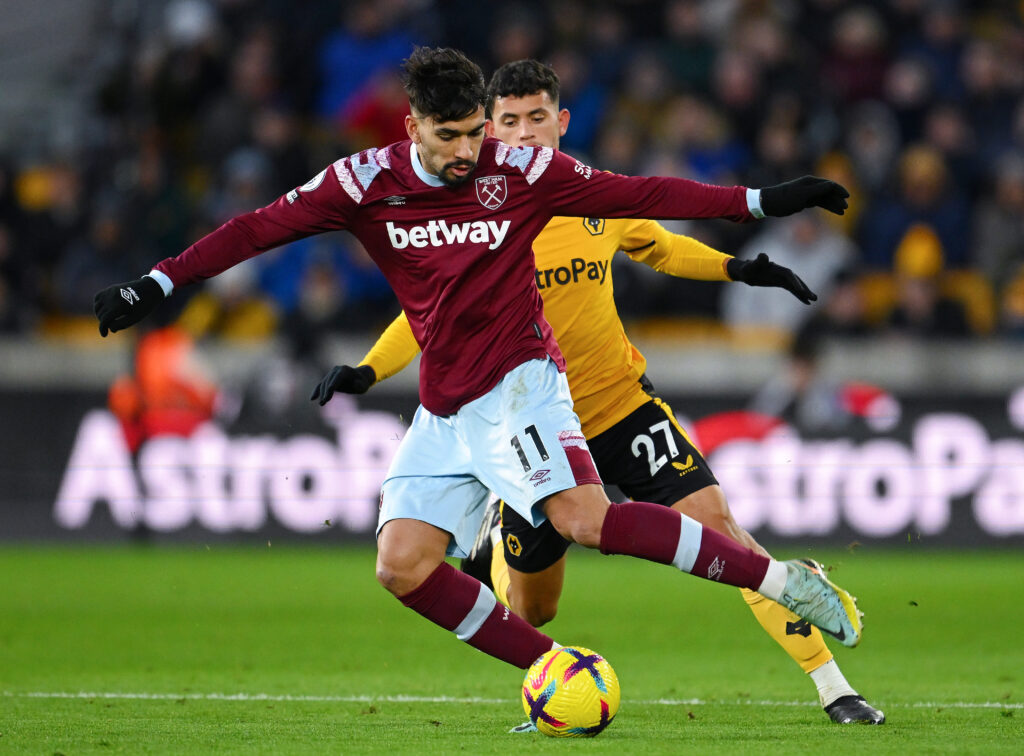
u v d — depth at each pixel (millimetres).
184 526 49000
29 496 50094
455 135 16359
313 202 17156
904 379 51562
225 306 54250
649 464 20297
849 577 40719
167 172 59094
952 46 63250
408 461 17703
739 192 17109
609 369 20547
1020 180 57094
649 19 64938
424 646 28953
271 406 48812
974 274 56469
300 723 18844
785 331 52469
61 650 28250
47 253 56906
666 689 22969
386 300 55000
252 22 64375
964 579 40281
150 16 70500
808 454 47000
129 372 49500
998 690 22562
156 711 20172
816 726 18219
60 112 70875
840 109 60562
